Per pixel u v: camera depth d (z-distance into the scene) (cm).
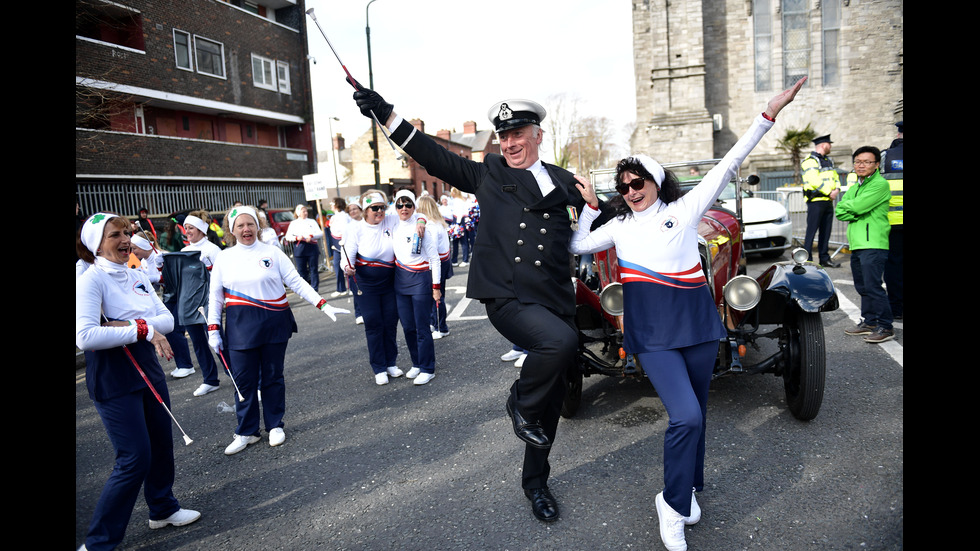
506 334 295
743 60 2248
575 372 418
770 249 1000
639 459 363
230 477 394
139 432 297
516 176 298
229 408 539
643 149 2388
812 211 940
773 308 400
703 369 283
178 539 321
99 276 297
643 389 485
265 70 2428
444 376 575
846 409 406
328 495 356
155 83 1925
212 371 603
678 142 2217
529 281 285
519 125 293
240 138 2439
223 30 2209
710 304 283
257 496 363
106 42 1773
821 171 919
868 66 2192
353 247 562
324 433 458
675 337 273
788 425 390
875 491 302
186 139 2028
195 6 2073
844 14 2184
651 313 279
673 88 2217
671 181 291
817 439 366
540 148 313
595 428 415
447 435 429
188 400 580
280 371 451
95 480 404
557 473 355
